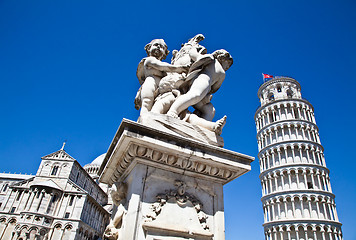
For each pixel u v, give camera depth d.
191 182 2.55
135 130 2.32
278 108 49.41
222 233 2.43
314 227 36.12
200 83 3.13
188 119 3.04
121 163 2.60
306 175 41.88
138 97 3.47
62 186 40.81
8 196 39.50
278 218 39.50
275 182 42.41
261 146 48.94
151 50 3.57
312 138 46.25
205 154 2.53
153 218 2.18
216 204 2.57
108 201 60.53
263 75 59.09
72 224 37.19
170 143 2.40
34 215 35.78
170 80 3.19
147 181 2.35
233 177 2.74
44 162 43.16
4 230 36.31
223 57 3.65
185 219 2.32
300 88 54.03
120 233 2.18
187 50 3.71
